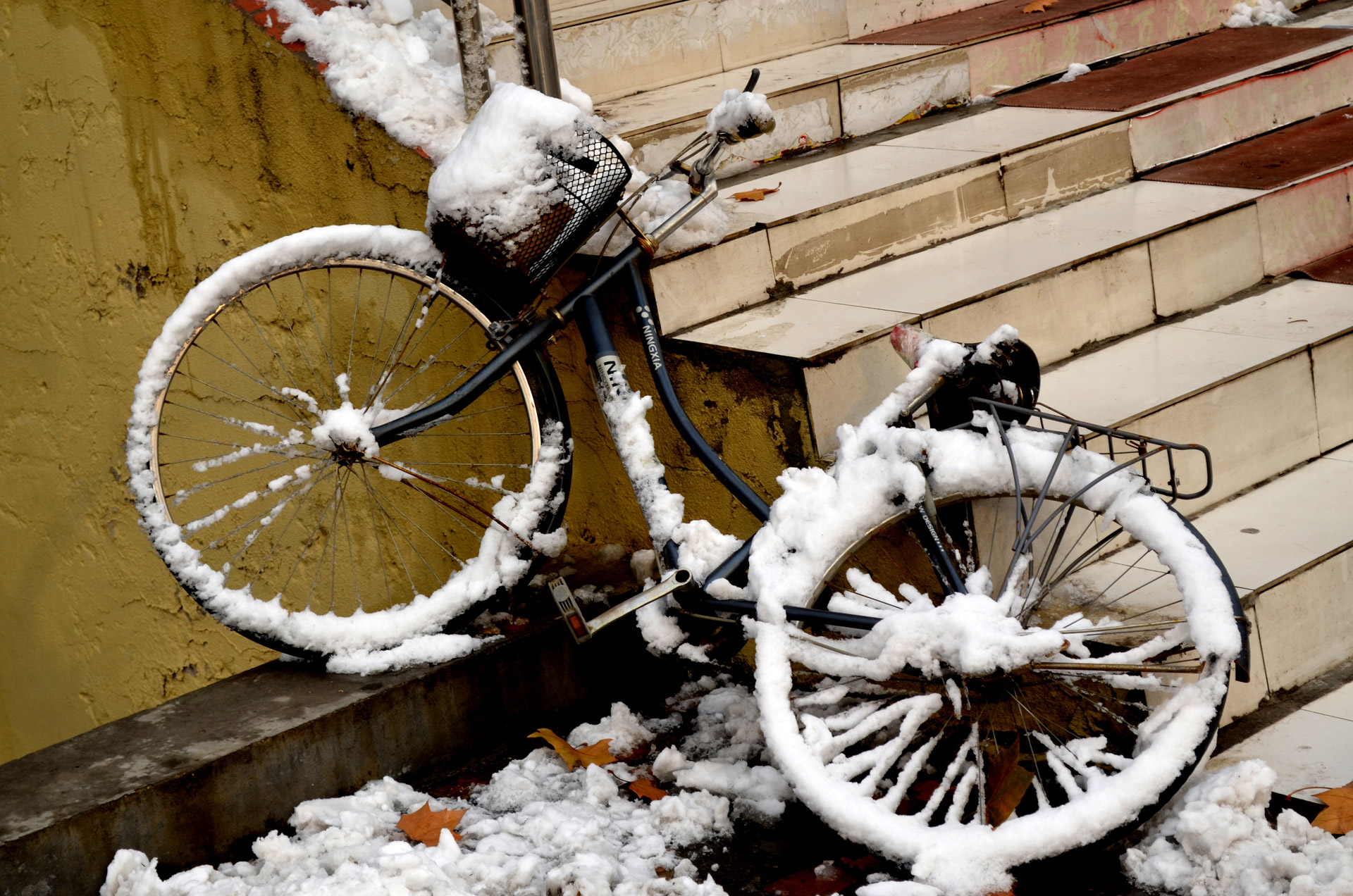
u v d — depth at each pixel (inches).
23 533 197.6
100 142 161.9
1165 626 100.2
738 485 108.7
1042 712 101.0
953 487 102.2
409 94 135.5
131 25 152.4
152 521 112.7
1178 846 89.4
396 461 153.7
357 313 141.0
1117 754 99.5
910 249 143.4
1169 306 141.0
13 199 176.2
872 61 170.9
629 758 111.7
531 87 134.3
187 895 93.6
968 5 201.6
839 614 97.0
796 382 113.2
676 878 93.0
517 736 118.2
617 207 112.4
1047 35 182.7
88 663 197.8
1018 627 90.5
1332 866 81.3
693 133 153.8
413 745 112.4
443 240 113.3
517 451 142.2
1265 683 106.0
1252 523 117.3
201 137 151.6
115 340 172.7
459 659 114.4
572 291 124.3
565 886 90.7
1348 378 131.6
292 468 162.1
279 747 105.0
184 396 168.7
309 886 90.4
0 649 211.6
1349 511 117.0
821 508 102.0
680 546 107.4
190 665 184.1
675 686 125.7
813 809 91.7
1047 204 154.3
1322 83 179.8
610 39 168.9
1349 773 94.3
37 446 189.9
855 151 159.5
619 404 113.3
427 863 92.7
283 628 113.6
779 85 162.6
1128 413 115.2
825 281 137.0
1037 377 101.0
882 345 118.0
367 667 113.7
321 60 138.3
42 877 94.3
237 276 114.6
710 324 127.4
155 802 99.0
